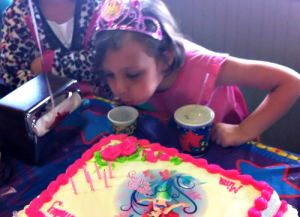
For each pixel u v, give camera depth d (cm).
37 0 101
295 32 100
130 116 79
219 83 81
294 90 71
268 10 101
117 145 69
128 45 66
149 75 70
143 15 68
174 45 74
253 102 119
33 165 71
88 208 55
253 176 62
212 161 68
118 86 70
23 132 67
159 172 61
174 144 73
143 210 53
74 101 78
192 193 55
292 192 58
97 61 72
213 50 118
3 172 69
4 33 101
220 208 52
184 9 116
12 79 97
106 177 61
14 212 54
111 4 69
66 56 97
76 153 73
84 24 101
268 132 121
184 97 82
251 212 49
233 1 106
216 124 76
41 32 100
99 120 84
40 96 71
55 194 59
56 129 73
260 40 107
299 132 116
